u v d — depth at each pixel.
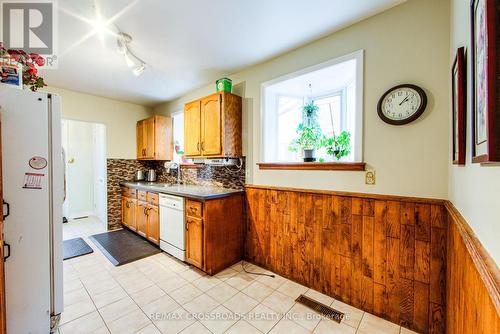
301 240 2.09
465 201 0.97
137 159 4.09
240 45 2.07
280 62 2.27
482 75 0.67
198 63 2.43
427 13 1.45
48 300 1.47
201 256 2.26
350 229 1.79
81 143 4.65
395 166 1.58
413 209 1.51
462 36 1.06
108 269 2.38
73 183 4.53
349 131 2.21
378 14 1.65
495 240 0.60
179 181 3.64
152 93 3.46
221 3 1.52
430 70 1.44
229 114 2.50
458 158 1.00
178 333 1.51
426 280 1.47
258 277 2.22
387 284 1.62
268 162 2.46
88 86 3.14
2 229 1.22
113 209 3.79
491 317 0.57
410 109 1.49
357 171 1.76
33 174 1.41
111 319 1.63
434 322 1.45
